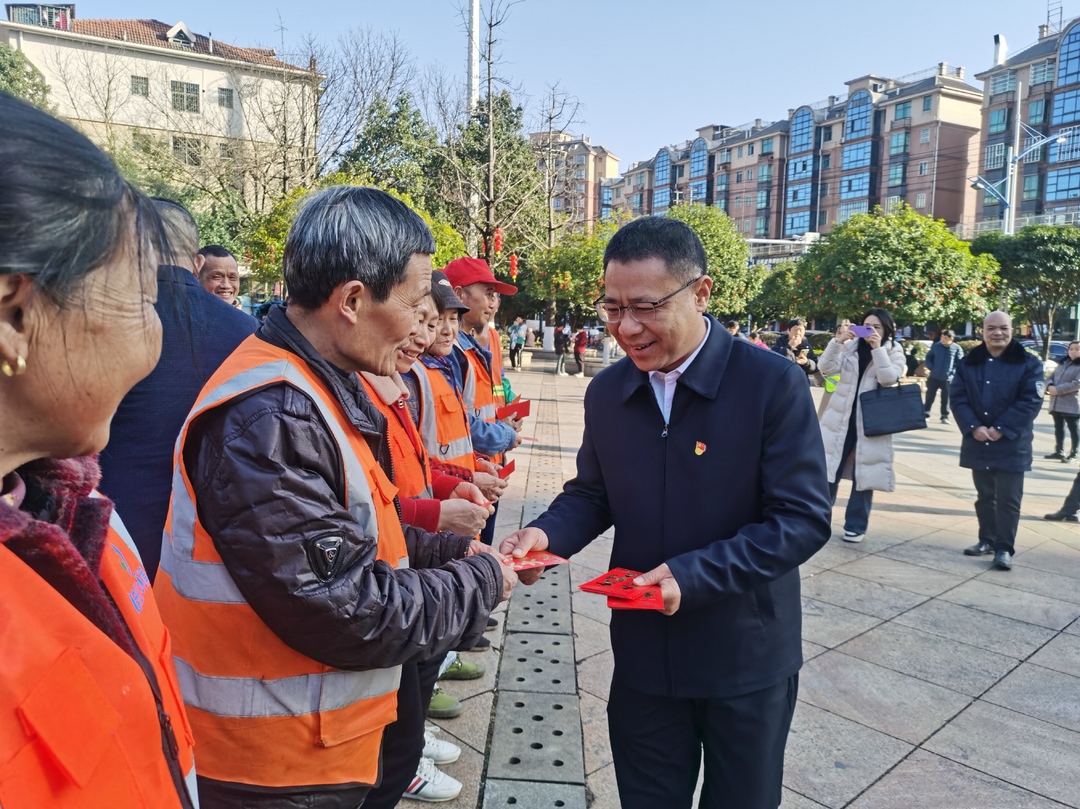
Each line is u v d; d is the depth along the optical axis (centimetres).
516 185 1689
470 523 194
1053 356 2789
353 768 130
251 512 111
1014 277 2620
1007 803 241
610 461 174
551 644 340
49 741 57
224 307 184
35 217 58
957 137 5194
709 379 162
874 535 537
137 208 69
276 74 2417
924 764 261
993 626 378
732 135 7019
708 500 163
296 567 111
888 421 488
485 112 1482
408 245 129
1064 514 589
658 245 154
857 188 5694
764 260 6212
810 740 275
